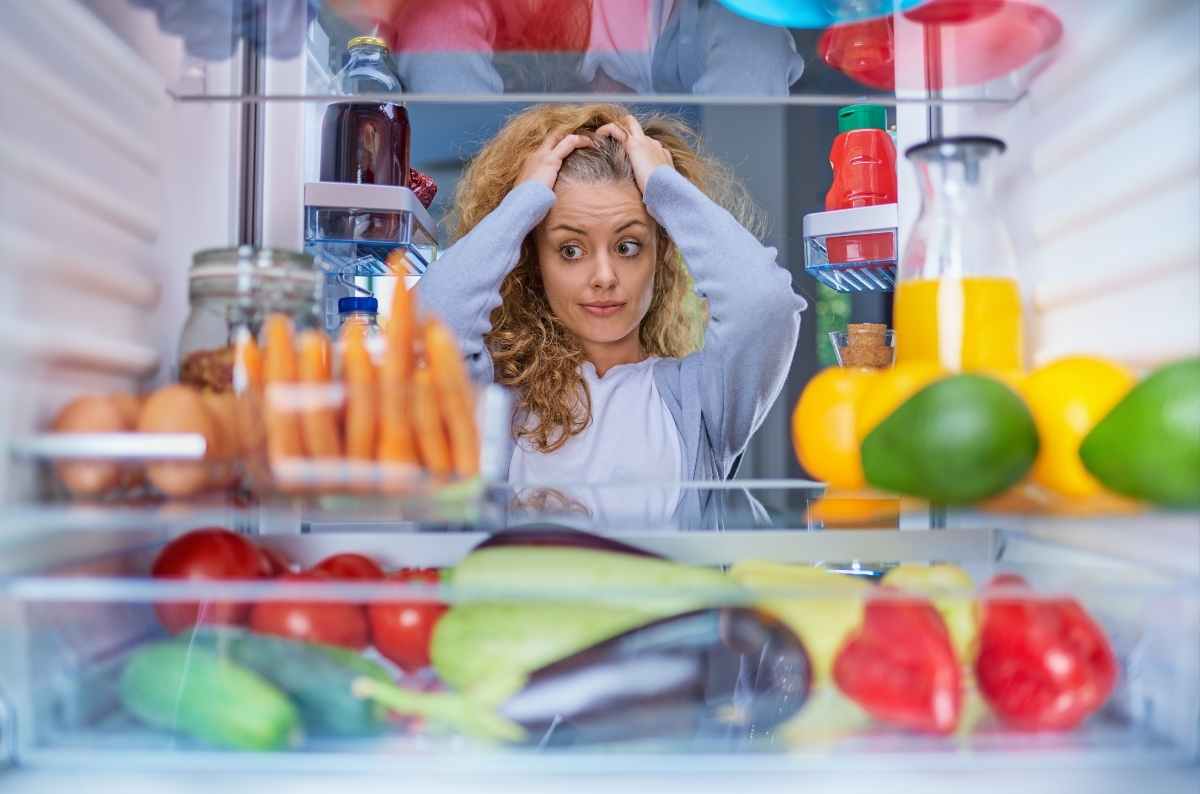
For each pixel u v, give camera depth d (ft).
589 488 2.56
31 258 1.85
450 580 1.87
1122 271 2.12
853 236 3.97
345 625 1.75
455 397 1.77
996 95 2.63
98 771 1.52
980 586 1.81
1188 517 1.79
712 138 6.89
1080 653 1.60
